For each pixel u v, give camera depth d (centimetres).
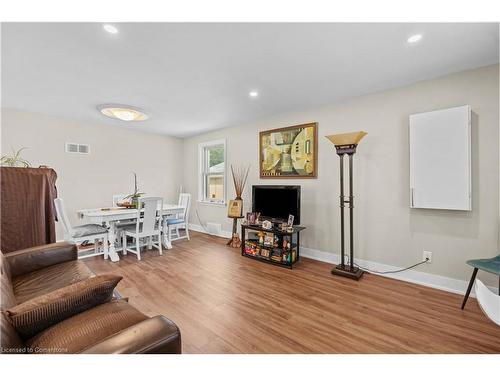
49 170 219
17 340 94
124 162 477
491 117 215
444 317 189
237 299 219
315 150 333
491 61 209
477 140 221
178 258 340
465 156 218
